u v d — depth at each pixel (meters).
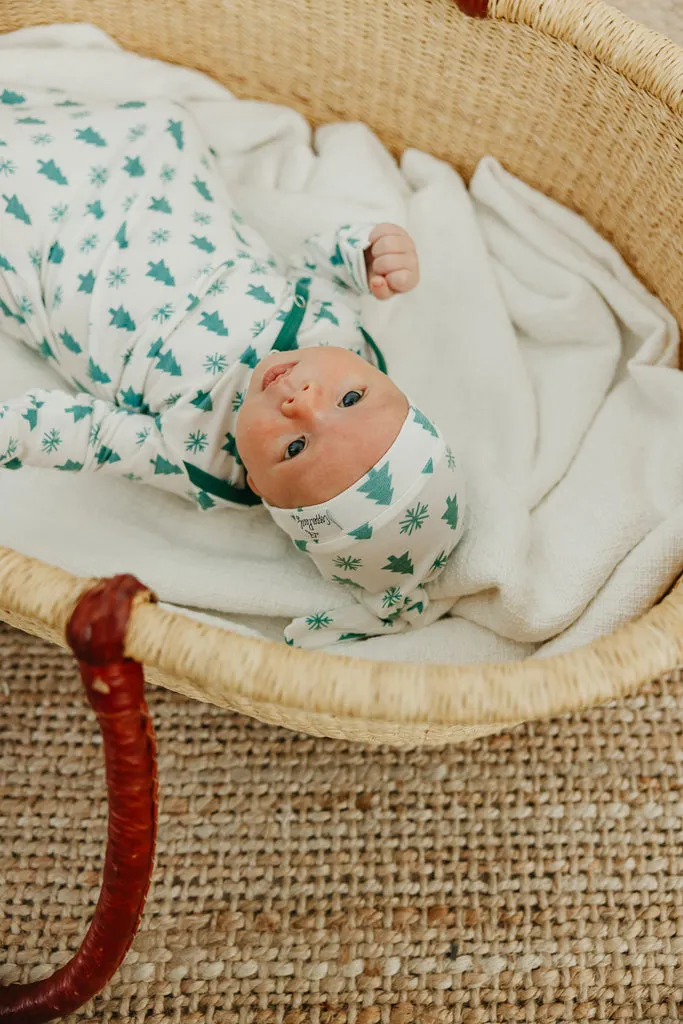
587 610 0.96
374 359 1.05
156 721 1.09
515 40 1.02
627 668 0.61
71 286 0.97
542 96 1.07
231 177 1.25
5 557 0.64
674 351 1.07
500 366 1.10
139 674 0.58
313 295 1.09
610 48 0.94
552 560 0.98
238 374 0.95
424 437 0.85
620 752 1.09
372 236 1.06
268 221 1.19
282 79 1.22
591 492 1.03
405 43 1.11
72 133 1.02
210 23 1.16
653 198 1.04
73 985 0.75
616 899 1.02
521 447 1.06
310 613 1.01
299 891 1.01
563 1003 0.97
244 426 0.85
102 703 0.57
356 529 0.84
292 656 0.59
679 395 1.01
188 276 0.97
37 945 0.97
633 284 1.11
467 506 0.99
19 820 1.03
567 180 1.14
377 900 1.01
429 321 1.16
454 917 1.00
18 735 1.07
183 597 1.01
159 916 0.99
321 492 0.82
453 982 0.97
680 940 1.00
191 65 1.22
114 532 1.04
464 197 1.20
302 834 1.04
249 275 0.99
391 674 0.58
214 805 1.05
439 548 0.91
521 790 1.07
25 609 0.60
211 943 0.98
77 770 1.06
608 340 1.12
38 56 1.14
